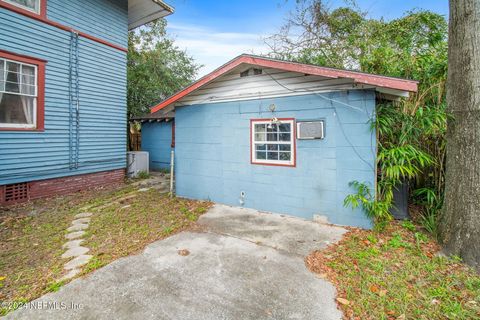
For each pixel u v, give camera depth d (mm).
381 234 3959
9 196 5590
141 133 12625
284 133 5035
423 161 4109
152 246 3613
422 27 7367
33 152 5910
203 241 3795
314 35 8820
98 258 3252
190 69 16703
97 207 5625
